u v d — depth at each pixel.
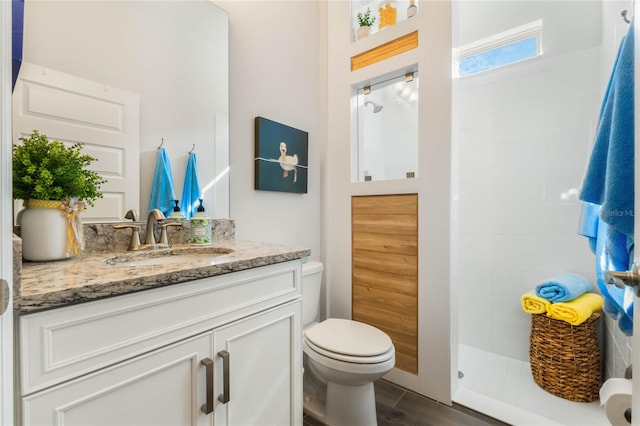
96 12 1.07
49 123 0.97
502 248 2.13
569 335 1.63
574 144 1.89
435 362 1.57
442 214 1.54
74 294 0.55
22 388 0.50
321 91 2.02
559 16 1.89
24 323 0.51
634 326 0.59
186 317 0.73
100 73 1.08
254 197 1.59
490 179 2.17
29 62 0.93
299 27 1.86
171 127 1.26
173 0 1.27
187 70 1.31
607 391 0.84
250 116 1.56
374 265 1.81
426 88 1.58
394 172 1.77
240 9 1.52
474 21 2.05
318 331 1.44
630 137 0.68
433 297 1.57
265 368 0.93
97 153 1.07
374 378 1.24
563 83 1.91
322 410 1.47
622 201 0.69
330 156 1.99
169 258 1.09
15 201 0.87
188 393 0.74
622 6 1.40
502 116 2.12
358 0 1.93
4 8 0.43
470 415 1.46
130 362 0.63
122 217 1.12
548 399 1.63
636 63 0.57
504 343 2.13
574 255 1.89
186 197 1.30
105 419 0.60
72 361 0.56
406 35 1.66
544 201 1.98
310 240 1.94
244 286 0.87
